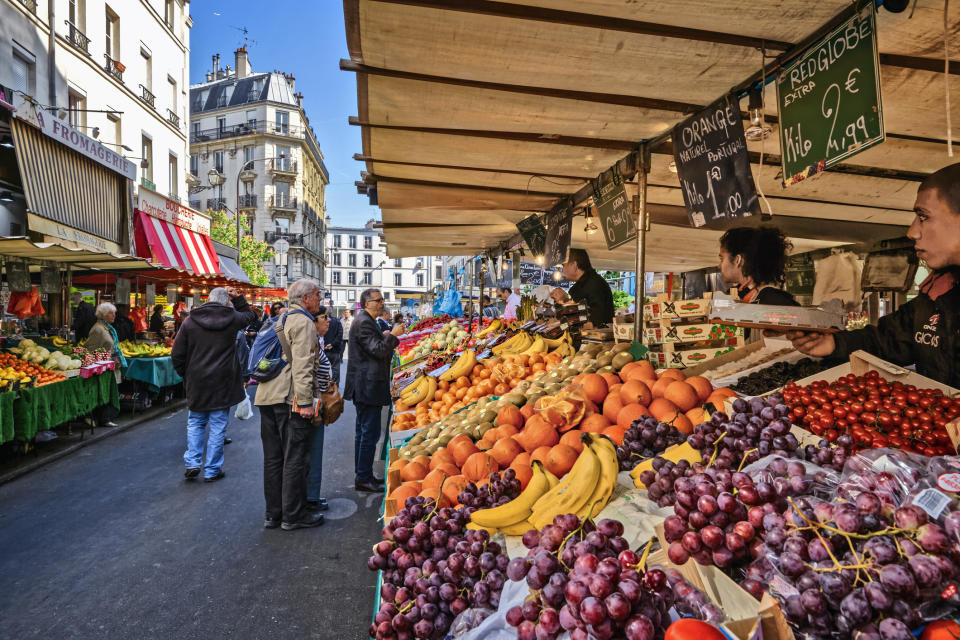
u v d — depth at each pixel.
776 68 2.67
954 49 2.48
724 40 2.53
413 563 1.57
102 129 14.41
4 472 5.51
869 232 6.41
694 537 1.13
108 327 7.71
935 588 0.90
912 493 1.07
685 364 3.09
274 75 49.59
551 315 5.04
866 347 2.31
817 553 0.99
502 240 9.58
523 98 3.33
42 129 8.08
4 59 10.44
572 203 5.66
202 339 5.41
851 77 2.20
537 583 1.16
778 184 4.89
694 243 8.74
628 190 5.23
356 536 4.19
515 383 3.73
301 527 4.33
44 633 2.93
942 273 2.15
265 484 4.36
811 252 9.45
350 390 5.29
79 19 13.52
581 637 0.98
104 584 3.45
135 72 16.38
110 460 6.20
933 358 2.15
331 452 6.75
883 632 0.88
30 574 3.57
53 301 10.88
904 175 4.60
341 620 3.07
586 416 2.42
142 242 12.48
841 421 1.82
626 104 3.36
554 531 1.31
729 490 1.24
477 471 2.05
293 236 49.47
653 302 3.23
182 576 3.55
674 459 1.77
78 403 6.78
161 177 17.91
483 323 9.30
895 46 2.46
